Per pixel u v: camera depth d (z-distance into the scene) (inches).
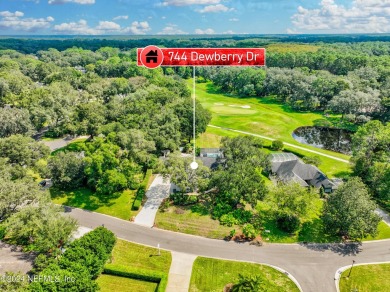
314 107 5452.8
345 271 1877.5
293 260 1959.9
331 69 7406.5
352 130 4439.0
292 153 3385.8
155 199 2571.4
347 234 2180.1
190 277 1825.8
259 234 2178.9
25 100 4030.5
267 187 2348.7
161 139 2962.6
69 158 2664.9
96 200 2561.5
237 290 1628.9
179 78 7180.1
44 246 1749.5
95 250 1787.6
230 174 2380.7
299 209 2130.9
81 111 3523.6
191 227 2240.4
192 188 2454.5
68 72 6432.1
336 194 2151.8
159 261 1940.2
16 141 2664.9
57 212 1977.1
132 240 2118.6
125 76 7352.4
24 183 2187.5
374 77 5846.5
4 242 1985.7
